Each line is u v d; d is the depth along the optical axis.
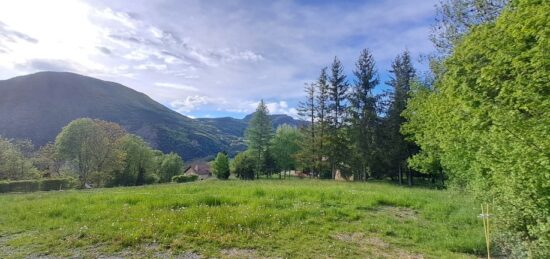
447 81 10.34
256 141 66.56
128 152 64.12
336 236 10.50
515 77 6.71
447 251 9.66
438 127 16.08
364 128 40.91
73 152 54.97
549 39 5.34
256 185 23.39
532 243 6.84
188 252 8.50
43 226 10.82
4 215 12.48
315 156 45.16
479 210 14.35
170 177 83.50
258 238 9.78
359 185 25.97
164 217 11.35
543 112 5.42
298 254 8.62
